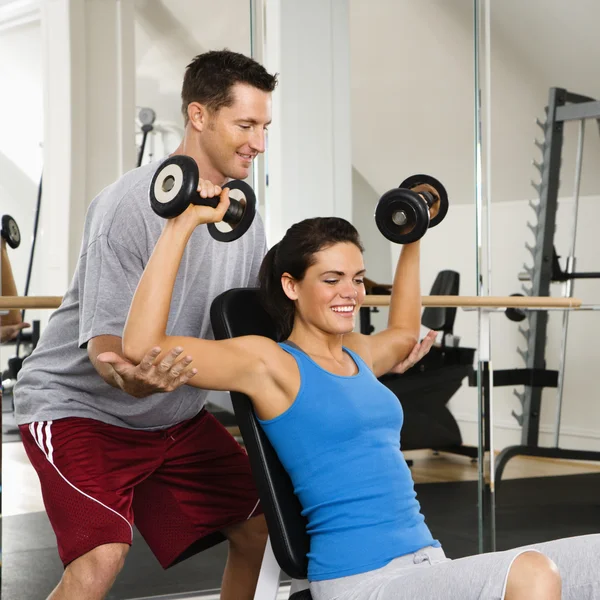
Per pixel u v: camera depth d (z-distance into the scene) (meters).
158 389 1.29
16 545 2.25
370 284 2.93
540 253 3.20
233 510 1.73
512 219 3.16
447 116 3.07
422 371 2.88
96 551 1.46
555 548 1.37
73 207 2.49
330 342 1.51
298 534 1.40
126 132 2.56
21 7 2.42
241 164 1.58
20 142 2.43
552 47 3.22
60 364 1.58
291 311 1.54
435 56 3.05
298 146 2.84
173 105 2.62
